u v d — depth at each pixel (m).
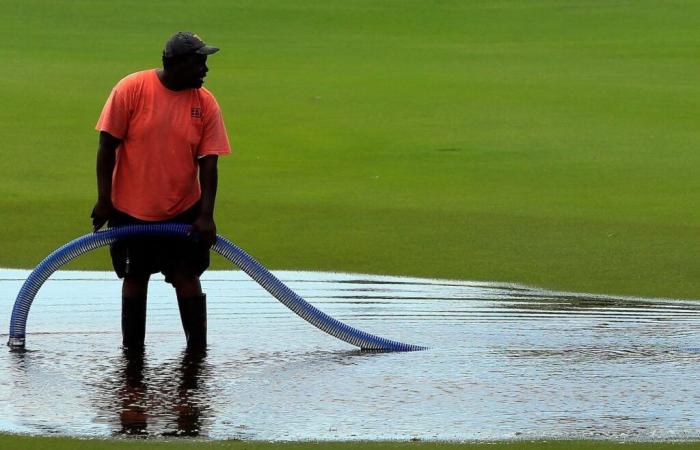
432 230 35.59
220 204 40.38
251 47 96.00
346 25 109.38
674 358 20.95
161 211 21.31
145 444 15.92
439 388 19.00
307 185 45.69
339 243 33.31
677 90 74.12
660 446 16.00
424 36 104.12
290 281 28.17
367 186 45.47
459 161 51.81
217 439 16.25
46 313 24.22
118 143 21.20
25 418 17.19
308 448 15.79
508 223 36.91
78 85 73.12
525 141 56.94
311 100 69.06
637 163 51.25
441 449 15.77
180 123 21.08
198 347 21.58
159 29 105.19
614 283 28.20
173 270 21.56
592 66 85.75
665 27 107.19
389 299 26.14
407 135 58.53
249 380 19.42
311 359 20.86
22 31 100.94
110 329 22.92
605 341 22.25
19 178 45.78
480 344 21.98
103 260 30.22
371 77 79.00
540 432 16.67
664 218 38.44
